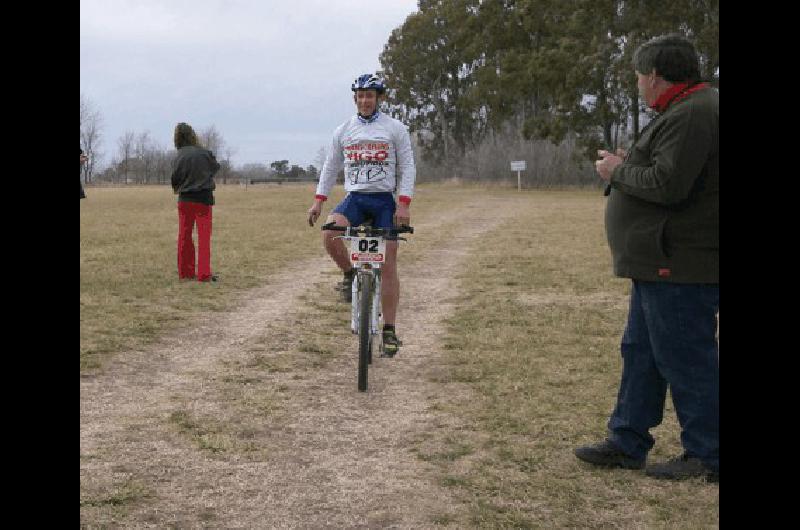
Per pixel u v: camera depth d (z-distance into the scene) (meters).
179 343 7.24
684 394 3.88
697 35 44.34
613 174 3.86
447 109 83.44
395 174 6.04
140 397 5.56
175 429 4.87
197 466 4.27
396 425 4.95
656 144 3.75
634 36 45.84
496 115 68.94
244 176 90.19
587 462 4.21
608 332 7.54
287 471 4.20
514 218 23.89
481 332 7.59
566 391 5.61
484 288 10.25
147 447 4.55
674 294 3.80
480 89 66.44
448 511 3.69
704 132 3.64
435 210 28.95
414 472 4.17
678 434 4.63
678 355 3.84
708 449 3.89
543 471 4.13
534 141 59.34
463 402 5.40
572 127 51.06
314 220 6.26
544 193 49.38
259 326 8.00
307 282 10.88
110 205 31.86
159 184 95.62
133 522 3.58
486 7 62.50
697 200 3.74
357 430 4.87
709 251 3.76
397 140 5.97
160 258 12.79
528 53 55.31
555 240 16.48
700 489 3.82
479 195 45.22
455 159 78.44
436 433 4.78
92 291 9.56
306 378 6.09
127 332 7.49
